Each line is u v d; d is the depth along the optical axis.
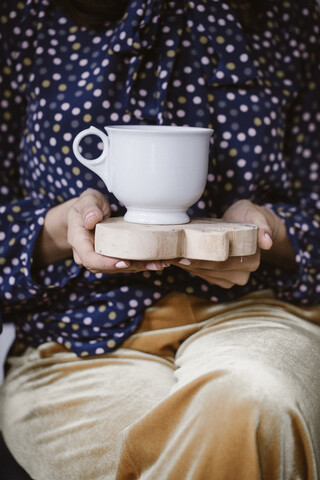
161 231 0.59
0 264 0.78
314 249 0.80
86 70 0.77
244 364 0.59
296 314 0.82
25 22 0.81
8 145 0.85
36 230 0.76
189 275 0.76
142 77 0.76
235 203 0.75
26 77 0.81
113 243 0.59
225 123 0.77
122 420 0.70
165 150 0.60
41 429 0.74
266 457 0.57
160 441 0.60
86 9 0.77
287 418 0.56
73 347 0.77
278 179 0.82
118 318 0.76
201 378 0.59
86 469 0.71
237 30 0.78
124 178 0.61
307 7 0.88
